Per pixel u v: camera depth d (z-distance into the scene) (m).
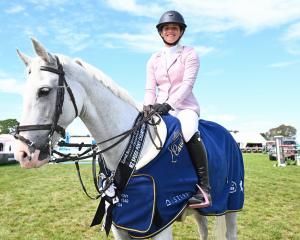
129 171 2.80
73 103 2.64
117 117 2.89
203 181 3.06
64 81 2.61
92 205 8.10
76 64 2.78
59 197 9.10
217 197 3.45
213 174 3.33
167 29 3.40
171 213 2.83
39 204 8.18
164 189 2.80
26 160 2.42
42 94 2.49
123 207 2.82
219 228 3.92
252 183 12.02
